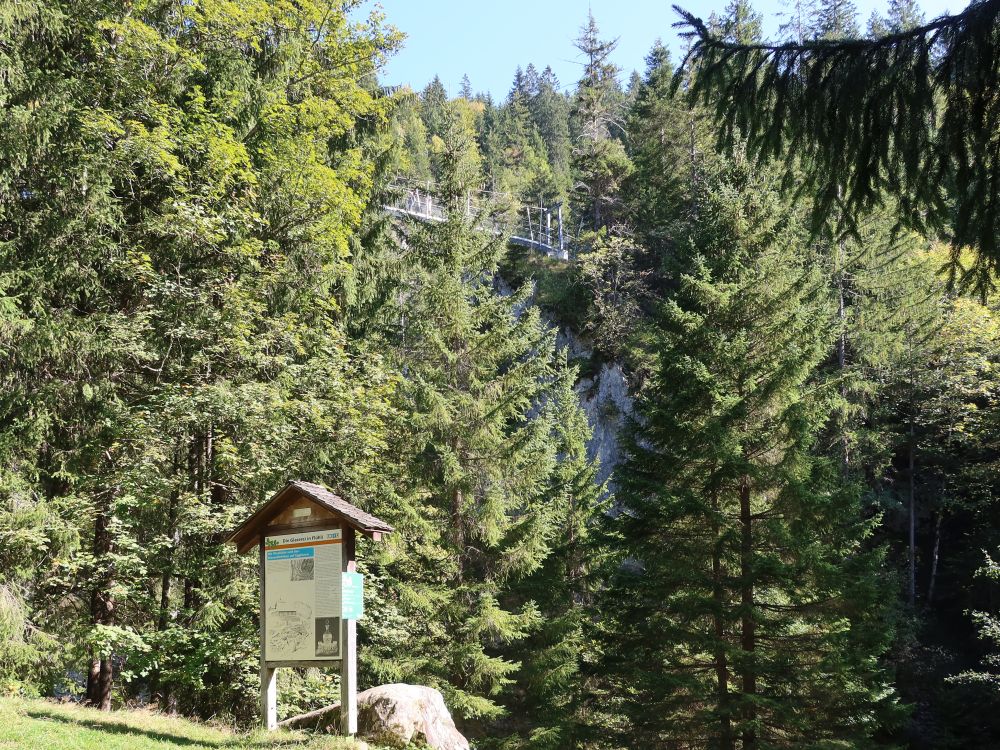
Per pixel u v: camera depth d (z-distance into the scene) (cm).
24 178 1401
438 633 1980
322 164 1908
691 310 2169
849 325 2892
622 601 1970
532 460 2212
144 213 1531
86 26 1481
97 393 1380
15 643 1212
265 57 1859
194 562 1385
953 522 3406
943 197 565
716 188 2269
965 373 2905
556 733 1986
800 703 1714
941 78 515
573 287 4178
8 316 1234
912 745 2420
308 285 1741
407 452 2070
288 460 1521
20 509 1245
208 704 1427
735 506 1894
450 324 2211
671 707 1759
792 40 577
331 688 1468
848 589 1702
